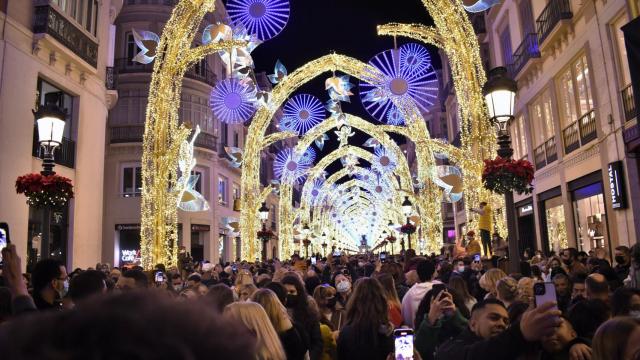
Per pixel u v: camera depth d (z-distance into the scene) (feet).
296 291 17.47
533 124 66.64
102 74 59.36
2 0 43.24
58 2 50.34
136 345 1.74
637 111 36.96
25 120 45.29
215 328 2.00
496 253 37.65
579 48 50.44
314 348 16.51
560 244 60.39
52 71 49.47
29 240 47.03
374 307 14.07
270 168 163.63
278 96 70.74
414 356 11.34
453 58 46.32
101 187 58.65
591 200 51.60
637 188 41.52
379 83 68.44
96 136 57.52
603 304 13.74
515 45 68.95
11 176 43.45
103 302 1.94
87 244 54.70
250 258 71.05
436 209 70.54
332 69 70.18
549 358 9.98
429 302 16.71
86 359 1.68
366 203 214.69
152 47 43.80
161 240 40.63
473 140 44.73
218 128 103.09
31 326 1.79
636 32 36.73
